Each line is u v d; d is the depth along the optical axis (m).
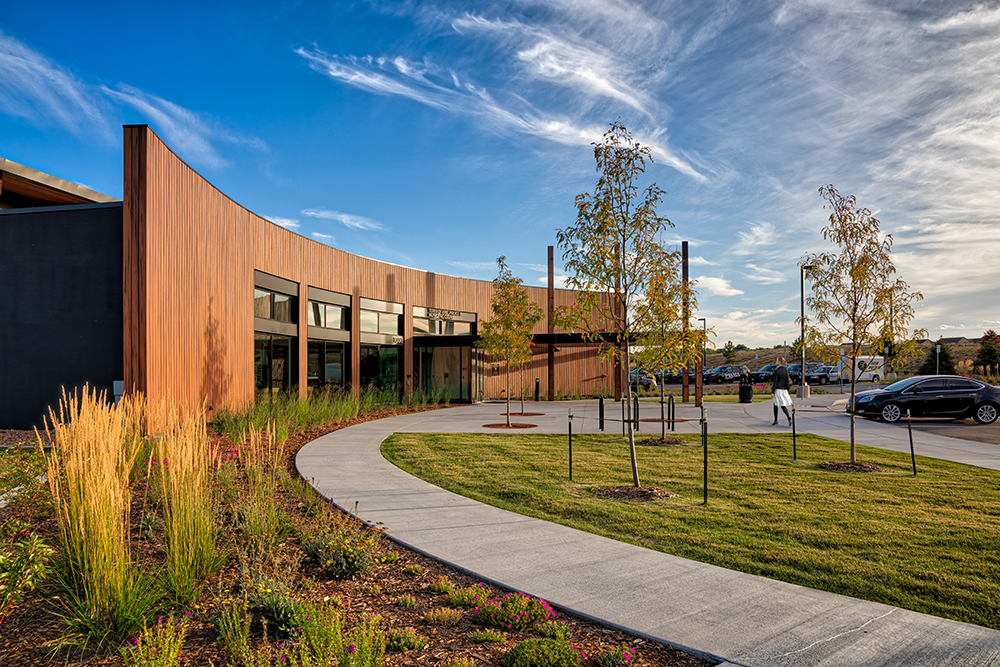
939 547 5.68
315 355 21.06
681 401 27.50
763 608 4.23
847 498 7.75
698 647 3.63
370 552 5.20
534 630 3.94
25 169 13.32
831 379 42.00
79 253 12.89
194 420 7.10
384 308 25.17
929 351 47.31
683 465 10.29
